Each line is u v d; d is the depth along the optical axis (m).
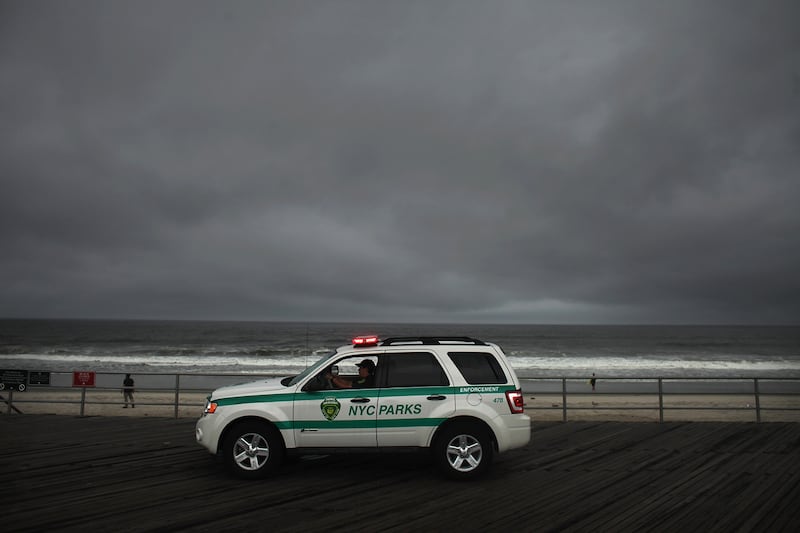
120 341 76.56
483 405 6.59
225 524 5.00
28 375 11.84
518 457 7.89
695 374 40.47
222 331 116.75
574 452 8.23
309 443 6.62
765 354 60.25
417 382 6.73
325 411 6.63
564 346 74.19
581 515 5.29
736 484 6.41
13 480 6.55
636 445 8.73
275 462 6.65
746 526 4.97
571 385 34.28
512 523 5.05
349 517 5.22
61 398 23.70
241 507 5.52
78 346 65.19
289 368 41.75
